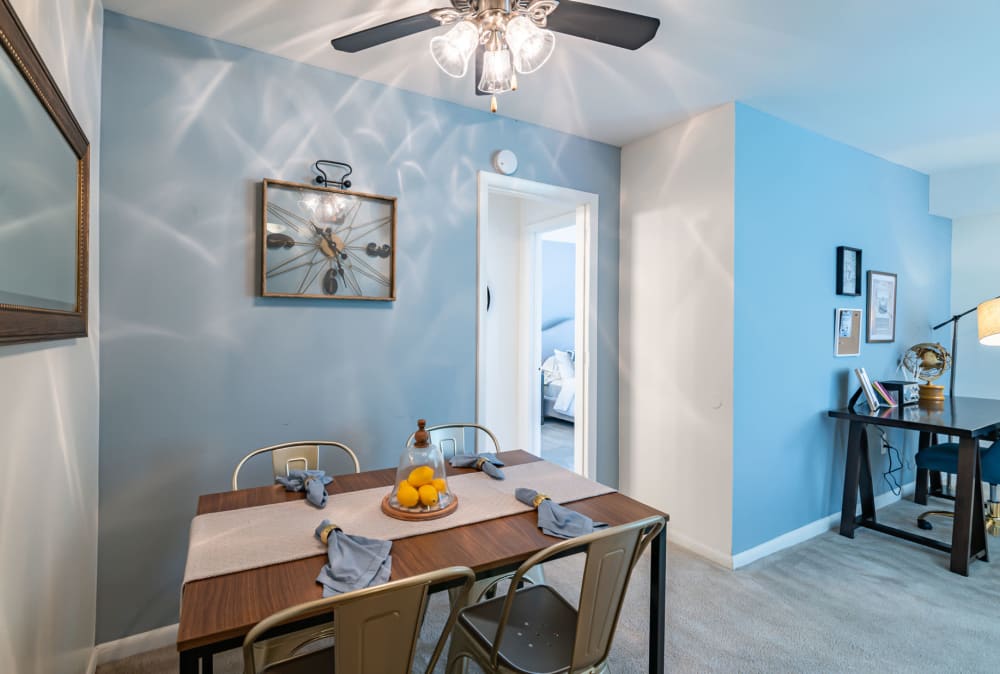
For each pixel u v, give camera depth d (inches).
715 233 106.2
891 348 142.9
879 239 136.6
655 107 105.6
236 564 47.1
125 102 75.3
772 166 109.1
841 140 123.8
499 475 72.0
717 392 106.1
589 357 124.5
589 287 124.6
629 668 72.8
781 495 113.2
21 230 38.1
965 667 73.9
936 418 112.0
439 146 103.1
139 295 76.7
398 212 98.7
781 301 111.8
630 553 50.7
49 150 45.4
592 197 124.3
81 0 63.2
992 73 90.7
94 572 72.2
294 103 88.4
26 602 45.1
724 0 69.7
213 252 82.0
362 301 95.3
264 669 49.0
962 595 93.5
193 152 80.4
